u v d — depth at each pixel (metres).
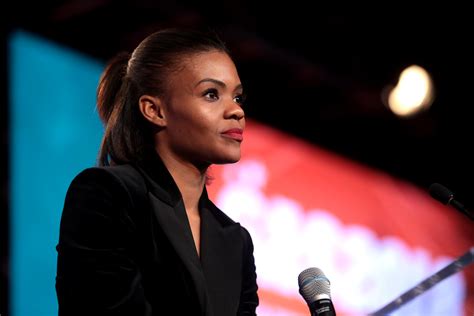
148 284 4.29
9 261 11.70
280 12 16.36
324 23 16.77
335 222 17.39
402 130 19.59
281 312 15.38
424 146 20.02
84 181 4.36
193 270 4.30
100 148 4.81
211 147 4.51
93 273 4.11
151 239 4.31
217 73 4.57
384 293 17.70
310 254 16.42
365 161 19.14
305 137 18.50
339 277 16.89
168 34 4.73
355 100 18.58
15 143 12.04
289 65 17.28
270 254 15.55
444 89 18.50
